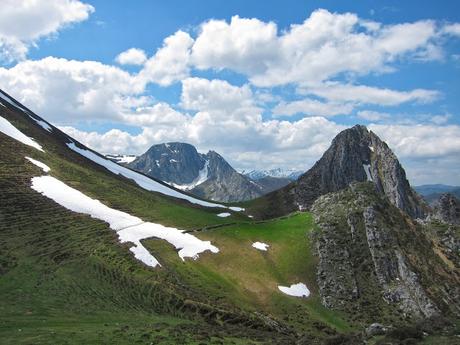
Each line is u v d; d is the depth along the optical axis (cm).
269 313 8412
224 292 8606
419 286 9581
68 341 4434
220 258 9875
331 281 9644
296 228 11400
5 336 4553
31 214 9219
